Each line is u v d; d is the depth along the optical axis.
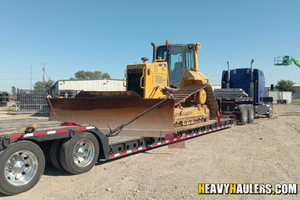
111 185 4.63
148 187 4.53
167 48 9.41
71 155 4.98
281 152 7.31
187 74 9.34
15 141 4.15
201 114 9.59
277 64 30.72
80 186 4.58
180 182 4.81
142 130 6.58
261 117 18.14
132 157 6.59
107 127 6.93
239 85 15.97
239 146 8.09
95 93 7.04
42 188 4.47
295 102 49.69
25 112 18.36
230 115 13.67
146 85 7.98
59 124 5.64
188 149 7.58
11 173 4.21
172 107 6.41
